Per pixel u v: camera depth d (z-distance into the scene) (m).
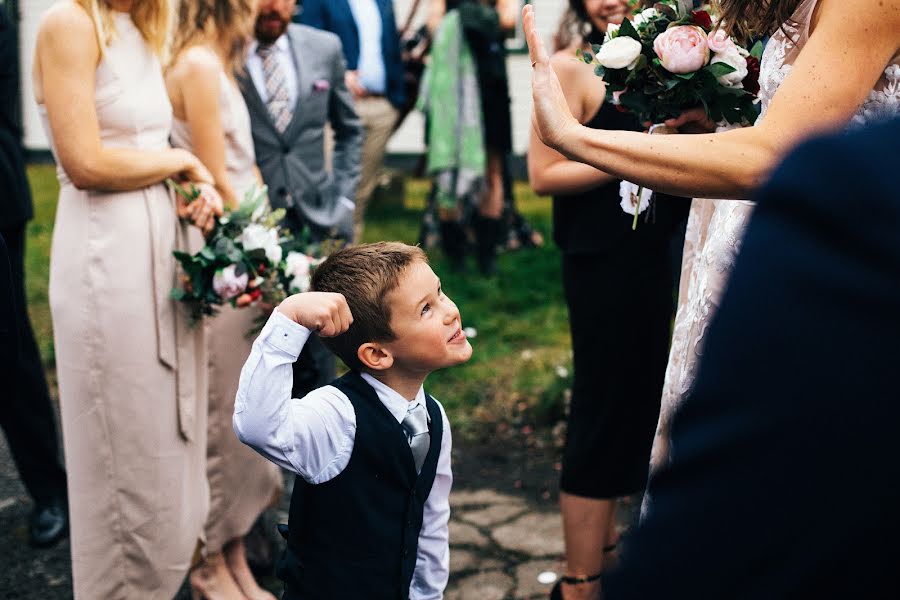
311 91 3.75
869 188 0.59
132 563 2.81
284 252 2.97
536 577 3.52
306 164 3.76
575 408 3.01
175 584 2.87
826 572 0.61
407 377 2.07
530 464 4.47
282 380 1.90
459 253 7.21
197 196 2.88
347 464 1.98
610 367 2.90
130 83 2.77
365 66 6.61
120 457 2.77
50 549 3.68
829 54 1.62
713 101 2.14
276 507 4.03
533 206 9.73
